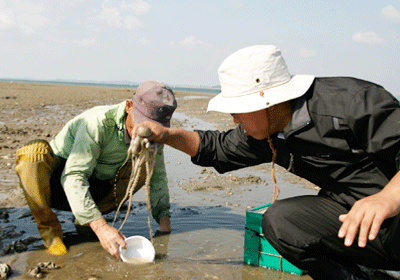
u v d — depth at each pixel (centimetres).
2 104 1255
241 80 182
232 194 416
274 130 194
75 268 224
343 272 191
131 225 309
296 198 205
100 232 235
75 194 238
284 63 190
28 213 321
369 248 183
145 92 233
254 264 241
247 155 222
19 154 245
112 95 2402
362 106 165
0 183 406
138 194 405
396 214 152
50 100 1625
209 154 229
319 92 179
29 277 209
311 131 179
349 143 175
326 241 190
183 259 246
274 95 177
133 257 234
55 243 250
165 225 301
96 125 246
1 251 242
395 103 166
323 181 202
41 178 244
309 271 201
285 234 196
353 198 189
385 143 160
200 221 325
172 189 427
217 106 188
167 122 241
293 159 201
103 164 268
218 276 222
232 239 286
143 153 206
